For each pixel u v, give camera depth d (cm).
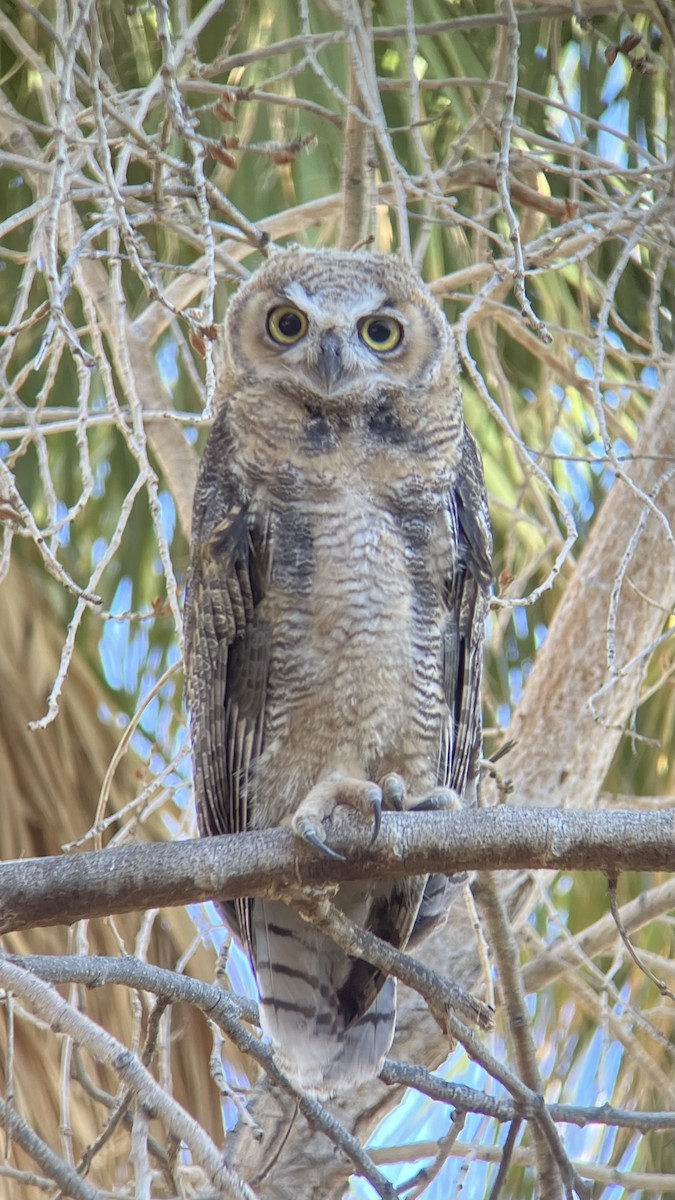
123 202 678
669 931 1155
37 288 1152
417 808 766
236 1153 884
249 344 857
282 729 820
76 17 681
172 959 985
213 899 632
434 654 832
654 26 1079
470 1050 679
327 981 800
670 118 1021
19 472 1162
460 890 865
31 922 609
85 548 1160
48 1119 902
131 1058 494
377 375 831
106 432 1162
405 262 874
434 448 841
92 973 655
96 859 613
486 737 1238
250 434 834
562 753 997
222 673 827
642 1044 1095
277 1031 789
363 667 811
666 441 1000
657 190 895
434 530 834
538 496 1027
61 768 991
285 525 819
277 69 1057
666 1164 1051
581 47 1087
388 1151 912
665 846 623
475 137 1024
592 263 1129
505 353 1220
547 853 630
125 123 733
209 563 829
